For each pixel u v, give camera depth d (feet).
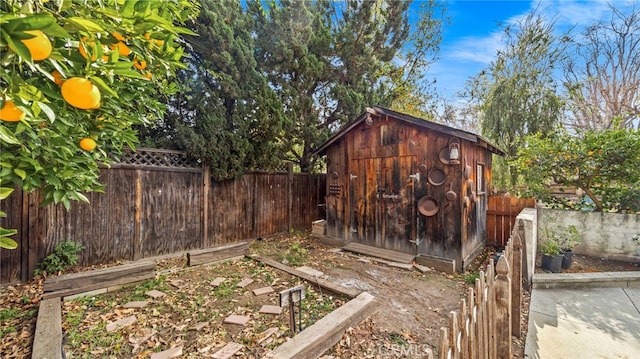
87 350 7.69
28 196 12.38
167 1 5.19
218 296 11.06
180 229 16.92
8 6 2.79
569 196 21.29
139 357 7.45
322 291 11.55
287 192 23.73
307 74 21.68
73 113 4.99
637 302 11.00
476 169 17.21
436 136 15.67
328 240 20.31
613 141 15.71
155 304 10.38
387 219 17.66
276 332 8.45
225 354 7.47
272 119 19.12
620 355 7.86
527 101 25.61
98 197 14.05
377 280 13.38
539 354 7.93
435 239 15.64
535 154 18.89
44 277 12.41
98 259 14.01
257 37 21.18
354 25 23.49
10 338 8.21
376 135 18.26
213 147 17.28
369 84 26.22
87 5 3.39
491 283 6.41
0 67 2.75
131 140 7.96
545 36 26.30
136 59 5.06
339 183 20.31
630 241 15.58
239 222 20.13
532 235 12.69
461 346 4.37
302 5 20.93
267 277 13.07
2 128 3.22
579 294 11.78
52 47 2.95
